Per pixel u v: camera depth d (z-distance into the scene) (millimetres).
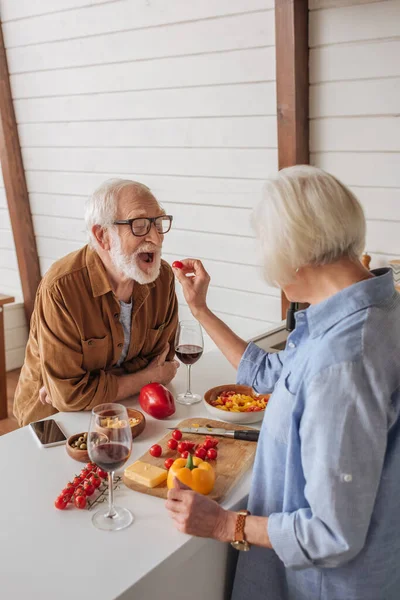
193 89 3434
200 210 3660
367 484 1071
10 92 4441
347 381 1076
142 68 3629
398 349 1120
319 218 1125
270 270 1202
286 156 3031
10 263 5090
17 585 1115
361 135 2871
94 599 1086
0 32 4293
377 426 1068
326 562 1114
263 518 1224
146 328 2053
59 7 3893
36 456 1568
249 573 1385
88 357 1897
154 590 1180
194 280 1740
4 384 3908
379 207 2904
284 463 1266
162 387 1779
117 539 1245
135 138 3830
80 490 1360
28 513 1328
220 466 1476
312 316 1176
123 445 1240
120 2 3580
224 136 3387
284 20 2824
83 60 3914
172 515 1270
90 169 4180
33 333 2117
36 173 4555
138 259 1822
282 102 2959
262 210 1189
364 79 2789
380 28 2676
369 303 1136
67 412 1842
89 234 1868
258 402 1772
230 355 1714
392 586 1240
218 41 3230
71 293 1840
